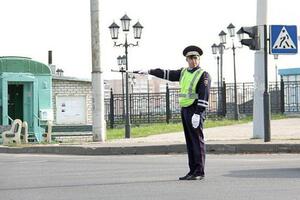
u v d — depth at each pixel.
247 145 17.58
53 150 19.95
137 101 38.03
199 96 11.06
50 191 10.29
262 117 20.52
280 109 39.41
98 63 22.91
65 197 9.55
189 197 9.21
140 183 11.00
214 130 26.89
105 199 9.25
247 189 9.90
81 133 26.73
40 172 13.48
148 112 38.06
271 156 16.27
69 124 27.81
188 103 11.14
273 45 18.92
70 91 28.38
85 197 9.51
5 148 21.23
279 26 19.03
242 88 40.56
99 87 22.91
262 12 20.14
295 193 9.38
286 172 12.09
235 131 25.73
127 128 26.36
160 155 17.80
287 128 26.05
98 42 22.88
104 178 11.98
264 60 18.91
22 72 26.00
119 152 18.66
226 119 37.53
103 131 22.95
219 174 12.00
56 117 28.14
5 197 9.74
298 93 39.00
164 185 10.61
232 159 15.43
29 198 9.56
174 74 11.45
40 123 26.19
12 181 11.88
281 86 39.16
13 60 25.89
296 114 38.22
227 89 40.12
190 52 11.23
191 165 11.33
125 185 10.78
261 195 9.26
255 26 19.42
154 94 38.06
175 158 16.42
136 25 30.48
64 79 28.23
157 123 36.72
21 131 24.17
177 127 31.09
